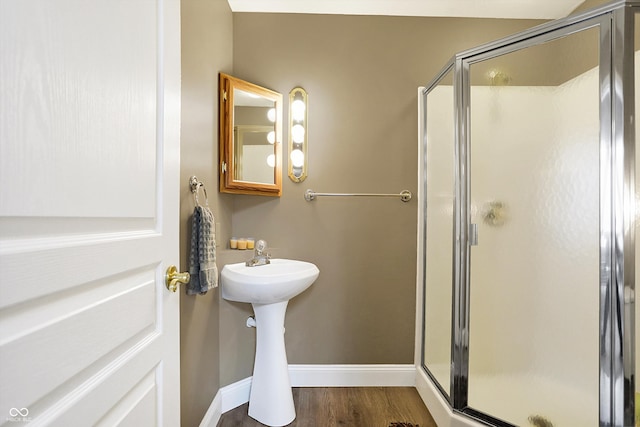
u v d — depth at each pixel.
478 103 1.50
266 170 1.78
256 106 1.75
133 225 0.65
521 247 1.47
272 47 1.88
